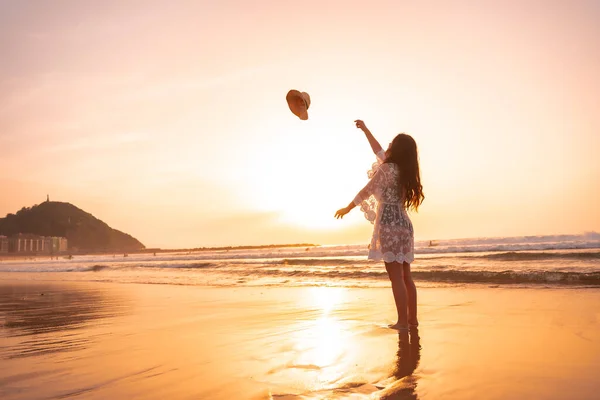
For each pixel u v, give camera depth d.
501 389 1.77
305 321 3.79
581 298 4.95
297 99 4.52
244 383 1.93
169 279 11.29
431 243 44.75
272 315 4.24
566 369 2.05
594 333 2.92
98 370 2.23
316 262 16.92
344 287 7.70
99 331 3.56
